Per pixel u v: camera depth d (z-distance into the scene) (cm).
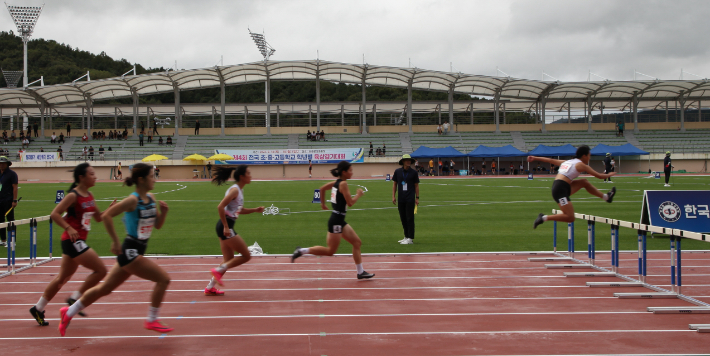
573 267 778
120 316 541
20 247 1012
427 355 420
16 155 4559
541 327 496
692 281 692
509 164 4956
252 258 866
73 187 521
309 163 4662
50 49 9125
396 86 5344
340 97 8644
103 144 4950
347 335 471
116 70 9762
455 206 1791
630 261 837
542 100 5238
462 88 5341
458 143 5144
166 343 452
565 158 4769
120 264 460
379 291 643
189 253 928
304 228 1263
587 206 1750
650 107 5769
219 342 454
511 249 959
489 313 544
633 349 434
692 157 4656
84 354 427
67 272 509
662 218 1091
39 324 511
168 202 2028
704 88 4944
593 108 5709
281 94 8644
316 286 671
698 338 462
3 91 4422
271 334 475
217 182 636
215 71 4647
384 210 1688
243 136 5162
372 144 5122
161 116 5647
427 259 859
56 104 5241
